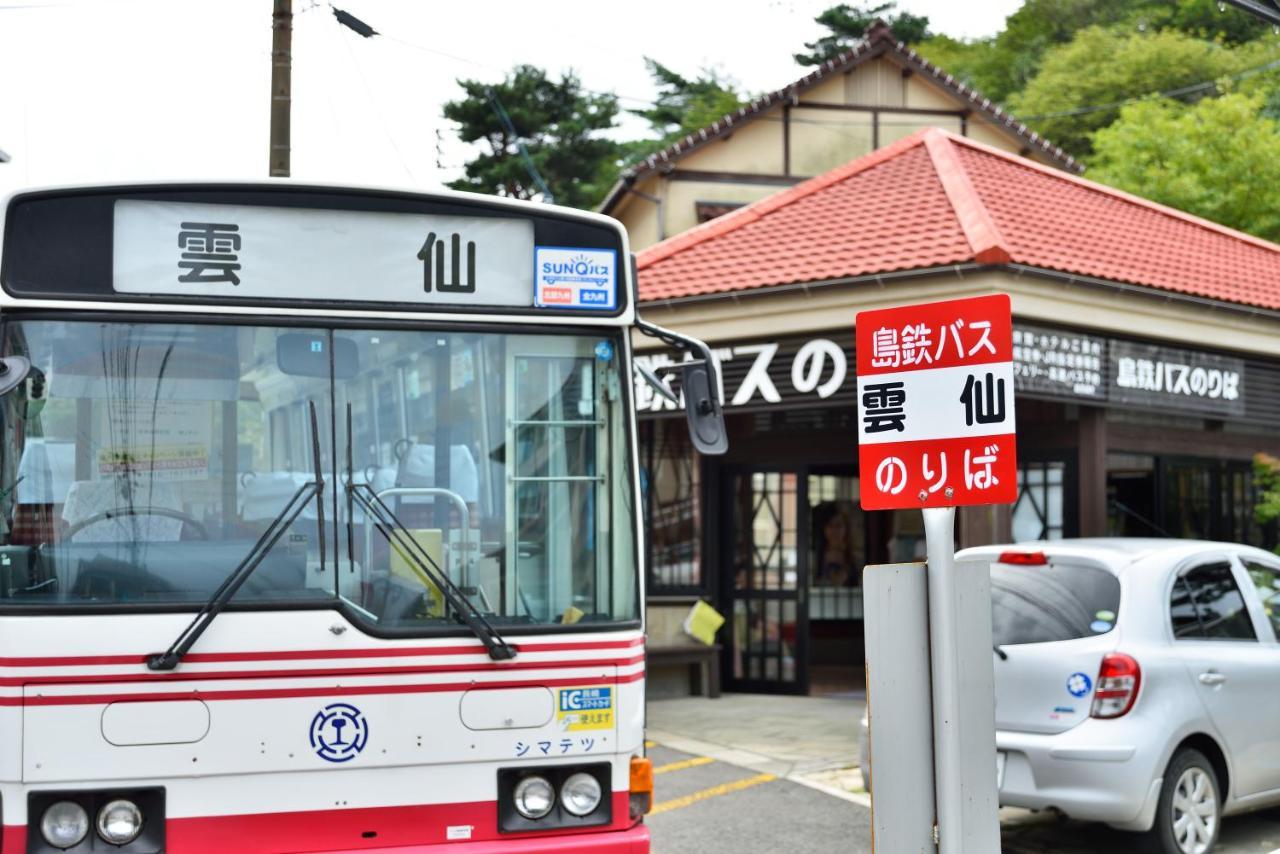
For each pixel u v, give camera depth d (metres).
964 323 4.34
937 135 15.31
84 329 5.04
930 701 4.43
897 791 4.39
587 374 5.55
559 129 36.25
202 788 4.83
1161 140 25.91
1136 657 7.31
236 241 5.20
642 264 14.37
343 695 4.98
